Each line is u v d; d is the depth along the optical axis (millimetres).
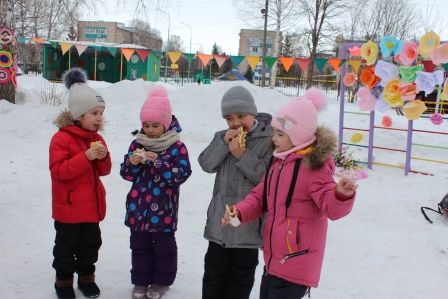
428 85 7961
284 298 2752
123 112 11875
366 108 8797
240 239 3088
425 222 6012
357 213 6262
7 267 3857
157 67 36594
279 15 28391
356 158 10078
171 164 3336
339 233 5461
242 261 3178
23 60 35781
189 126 11078
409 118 8398
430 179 8477
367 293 3967
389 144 11664
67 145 3297
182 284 3783
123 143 9930
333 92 33031
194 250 4586
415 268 4570
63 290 3375
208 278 3223
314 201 2664
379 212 6340
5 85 12469
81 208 3320
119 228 5020
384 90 8312
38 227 4820
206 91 12625
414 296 3957
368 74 8523
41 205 5516
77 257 3473
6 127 10500
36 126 10719
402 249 5062
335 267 4496
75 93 3309
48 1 19984
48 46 31125
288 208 2717
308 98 2871
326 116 13820
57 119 3398
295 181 2707
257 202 2914
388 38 8078
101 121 3445
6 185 6262
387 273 4422
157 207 3354
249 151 3064
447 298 3959
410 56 7883
